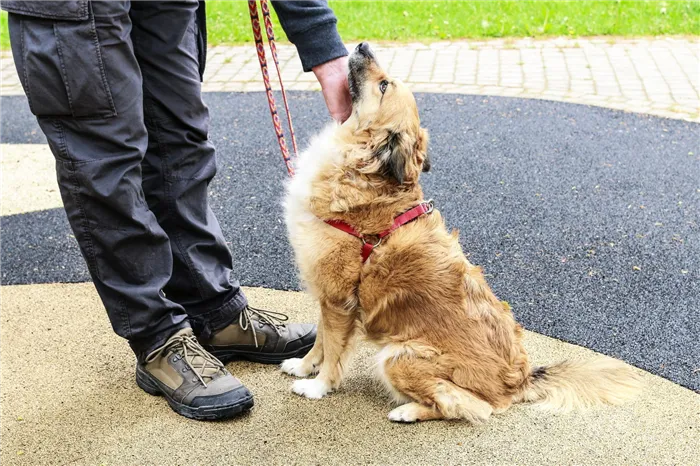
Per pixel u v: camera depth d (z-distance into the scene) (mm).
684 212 4492
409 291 2738
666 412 2729
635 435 2602
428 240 2799
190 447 2543
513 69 7480
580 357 3094
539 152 5473
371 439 2604
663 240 4145
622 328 3307
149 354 2746
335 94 2967
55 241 4289
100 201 2461
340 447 2555
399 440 2598
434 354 2693
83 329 3312
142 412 2742
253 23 3027
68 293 3658
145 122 2711
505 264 3906
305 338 3160
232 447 2545
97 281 2631
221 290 2943
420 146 2934
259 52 3061
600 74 7250
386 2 10273
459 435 2625
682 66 7414
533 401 2797
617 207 4578
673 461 2467
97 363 3055
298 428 2666
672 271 3803
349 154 2838
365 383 2990
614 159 5324
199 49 2943
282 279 3809
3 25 9805
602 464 2455
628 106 6383
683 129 5863
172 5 2598
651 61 7605
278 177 5156
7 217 4617
